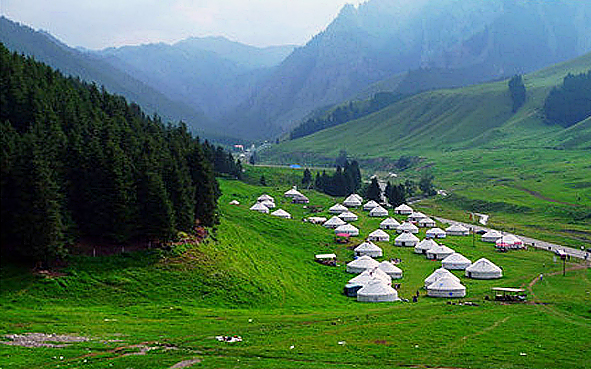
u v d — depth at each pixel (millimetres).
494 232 180125
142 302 84438
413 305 96125
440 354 62719
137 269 93312
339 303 103000
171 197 111375
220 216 150625
